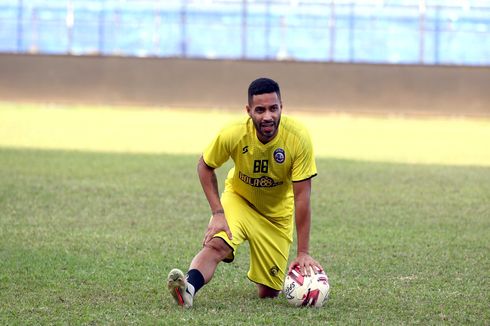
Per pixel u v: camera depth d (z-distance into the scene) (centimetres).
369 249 2498
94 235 2650
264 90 1702
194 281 1759
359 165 4581
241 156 1808
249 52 9238
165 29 9288
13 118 7050
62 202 3241
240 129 1789
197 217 3014
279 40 9206
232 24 9219
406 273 2186
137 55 8956
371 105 8388
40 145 5216
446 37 9075
